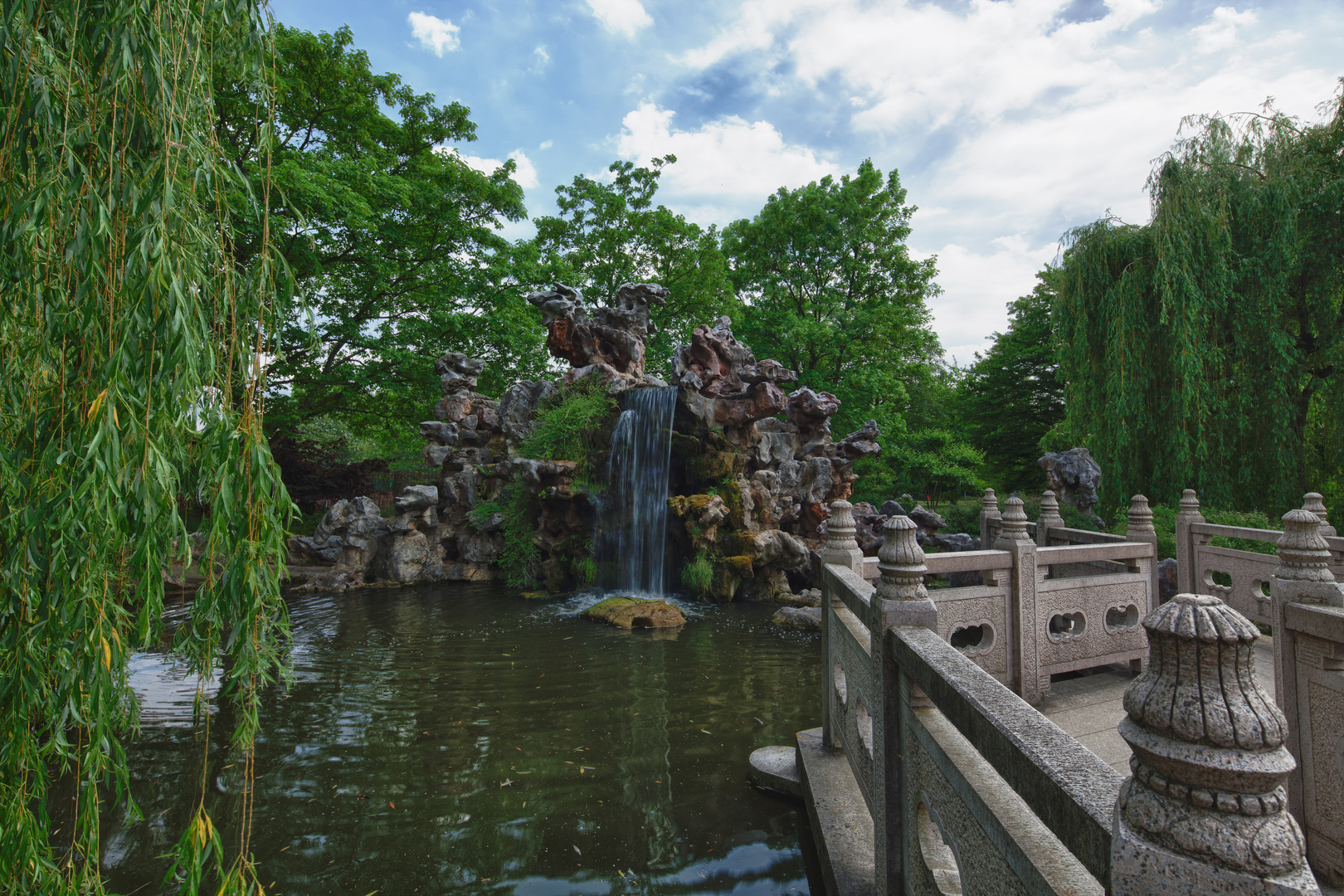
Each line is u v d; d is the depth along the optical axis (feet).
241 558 8.36
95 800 7.80
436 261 67.92
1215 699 3.12
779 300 85.81
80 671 7.52
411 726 21.66
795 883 12.89
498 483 55.93
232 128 47.75
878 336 80.43
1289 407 38.17
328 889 12.87
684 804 16.17
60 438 7.47
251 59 9.05
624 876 13.20
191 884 7.88
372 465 74.74
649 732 21.13
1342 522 41.47
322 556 54.39
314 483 69.05
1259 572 21.53
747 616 40.01
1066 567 25.91
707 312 86.43
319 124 61.41
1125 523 41.78
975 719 5.79
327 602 44.50
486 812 15.85
